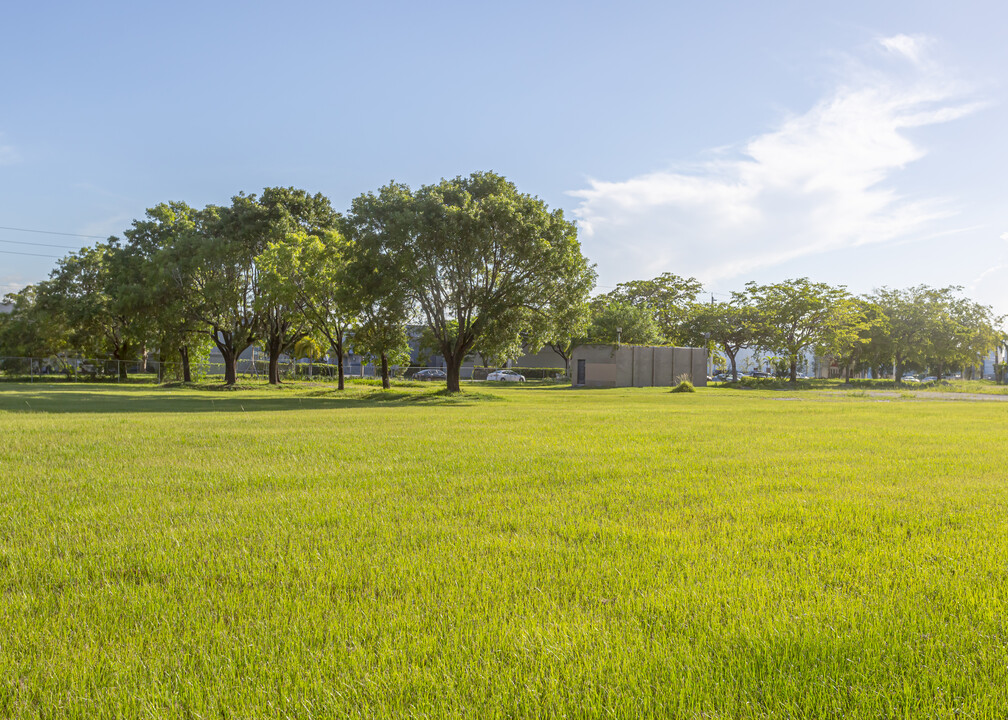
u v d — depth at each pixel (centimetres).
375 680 242
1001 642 278
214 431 1177
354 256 3050
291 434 1125
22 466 757
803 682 243
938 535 457
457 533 456
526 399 3017
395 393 3056
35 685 243
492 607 312
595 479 684
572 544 429
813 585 344
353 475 697
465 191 3005
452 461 796
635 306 7056
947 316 6406
